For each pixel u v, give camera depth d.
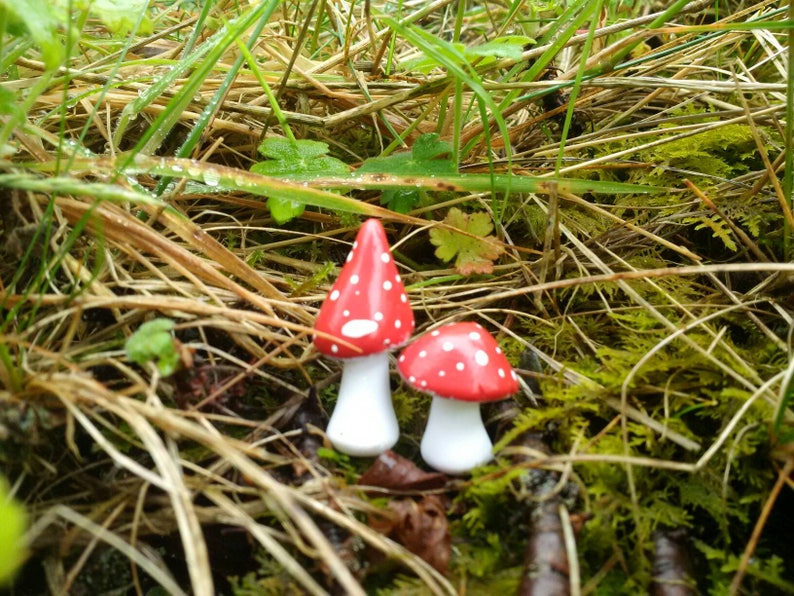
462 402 0.14
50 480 0.13
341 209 0.16
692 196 0.20
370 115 0.22
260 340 0.16
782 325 0.17
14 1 0.12
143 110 0.20
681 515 0.13
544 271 0.18
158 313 0.16
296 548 0.13
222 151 0.21
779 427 0.13
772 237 0.19
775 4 0.26
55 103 0.19
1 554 0.08
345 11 0.26
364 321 0.13
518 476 0.13
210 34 0.22
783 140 0.21
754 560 0.13
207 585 0.10
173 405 0.15
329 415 0.16
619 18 0.26
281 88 0.20
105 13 0.15
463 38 0.34
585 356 0.17
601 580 0.12
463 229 0.18
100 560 0.13
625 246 0.20
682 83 0.20
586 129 0.24
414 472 0.13
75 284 0.15
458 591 0.12
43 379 0.13
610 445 0.14
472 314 0.18
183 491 0.11
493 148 0.22
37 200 0.16
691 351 0.16
